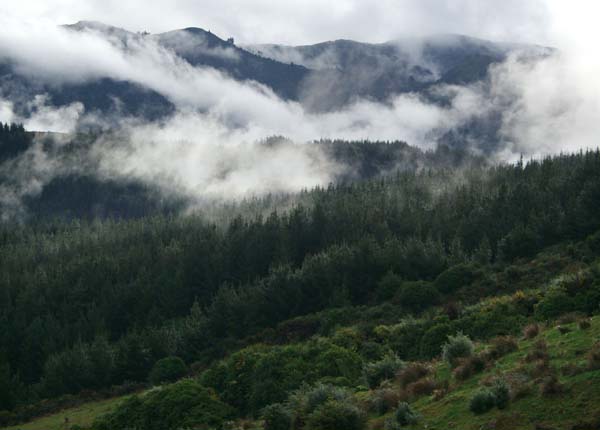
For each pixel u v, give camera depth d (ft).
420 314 263.29
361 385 143.43
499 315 173.06
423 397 108.06
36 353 315.37
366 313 276.21
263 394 165.17
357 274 328.70
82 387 274.16
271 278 336.08
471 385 104.99
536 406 87.25
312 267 334.24
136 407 173.68
